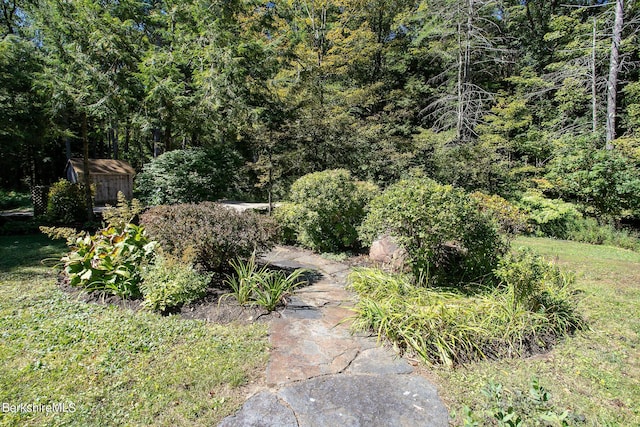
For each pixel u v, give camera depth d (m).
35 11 9.08
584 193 9.59
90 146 21.80
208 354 2.77
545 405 2.24
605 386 2.51
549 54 15.03
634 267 5.88
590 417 2.17
